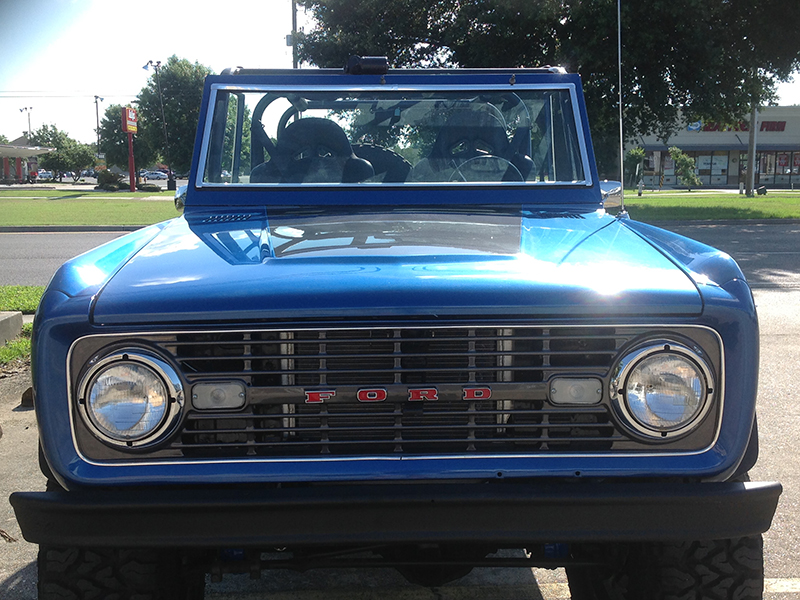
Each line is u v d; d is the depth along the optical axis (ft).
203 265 6.55
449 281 5.97
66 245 47.16
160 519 5.58
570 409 5.91
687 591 6.32
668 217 60.23
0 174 214.48
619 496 5.59
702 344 5.90
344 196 9.48
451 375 5.95
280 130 10.19
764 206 74.28
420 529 5.61
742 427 5.93
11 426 15.07
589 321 5.86
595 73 58.18
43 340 5.76
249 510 5.57
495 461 5.87
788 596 8.79
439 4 63.05
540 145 10.23
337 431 5.95
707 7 56.13
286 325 5.83
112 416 5.72
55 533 5.62
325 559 6.71
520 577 9.57
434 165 10.10
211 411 5.81
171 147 209.87
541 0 55.21
